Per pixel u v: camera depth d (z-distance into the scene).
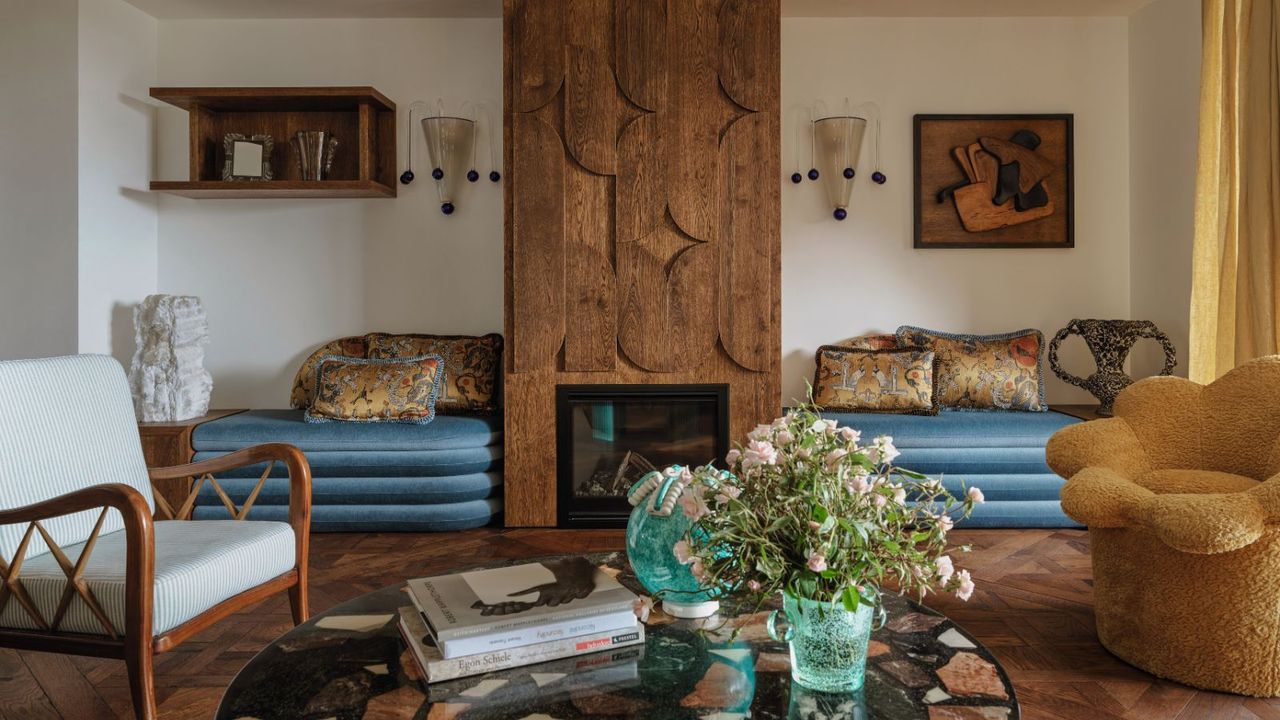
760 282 3.85
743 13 3.82
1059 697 2.18
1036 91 4.51
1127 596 2.38
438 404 4.14
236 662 2.40
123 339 4.21
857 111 4.51
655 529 1.61
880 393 4.10
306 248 4.50
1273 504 2.06
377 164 4.46
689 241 3.86
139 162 4.33
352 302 4.50
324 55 4.45
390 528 3.80
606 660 1.43
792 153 4.52
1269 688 2.17
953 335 4.40
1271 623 2.15
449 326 4.50
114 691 2.23
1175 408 2.65
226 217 4.49
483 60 4.46
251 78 4.45
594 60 3.83
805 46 4.50
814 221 4.52
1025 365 4.20
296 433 3.74
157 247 4.50
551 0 3.82
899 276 4.54
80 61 3.89
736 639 1.52
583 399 3.88
